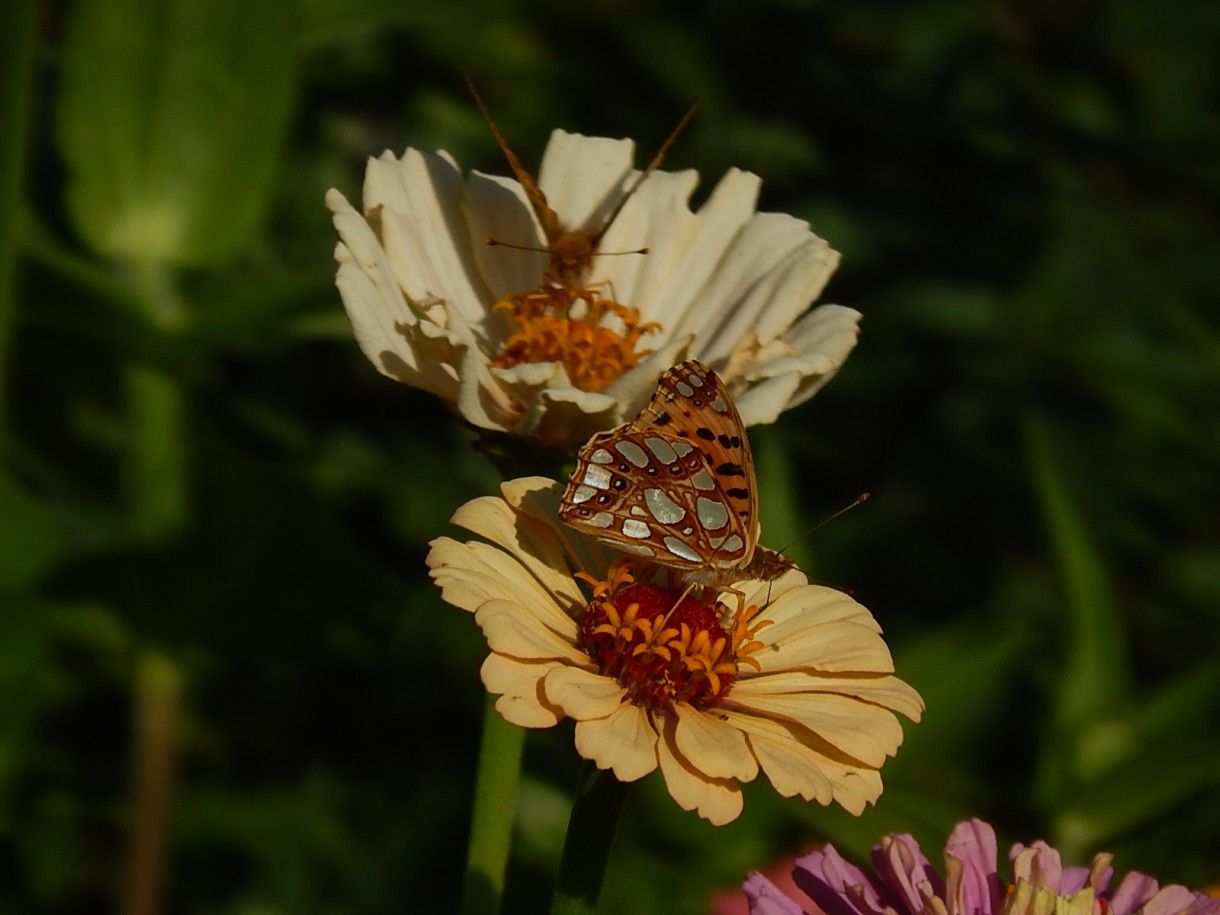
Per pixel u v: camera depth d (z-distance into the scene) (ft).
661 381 0.92
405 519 1.69
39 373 1.47
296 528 1.35
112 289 1.27
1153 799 1.23
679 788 0.84
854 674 0.90
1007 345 1.75
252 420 1.63
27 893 1.54
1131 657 1.71
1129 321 1.75
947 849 0.88
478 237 1.06
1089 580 1.31
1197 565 1.72
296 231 1.70
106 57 1.31
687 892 1.21
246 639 1.36
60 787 1.61
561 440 0.98
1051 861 0.89
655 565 0.92
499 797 0.97
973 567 1.74
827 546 1.74
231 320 1.30
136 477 1.35
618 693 0.86
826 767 0.86
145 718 1.37
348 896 1.55
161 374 1.33
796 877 0.88
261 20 1.31
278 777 1.66
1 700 1.16
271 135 1.34
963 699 1.30
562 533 0.92
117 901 1.41
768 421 0.98
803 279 1.04
